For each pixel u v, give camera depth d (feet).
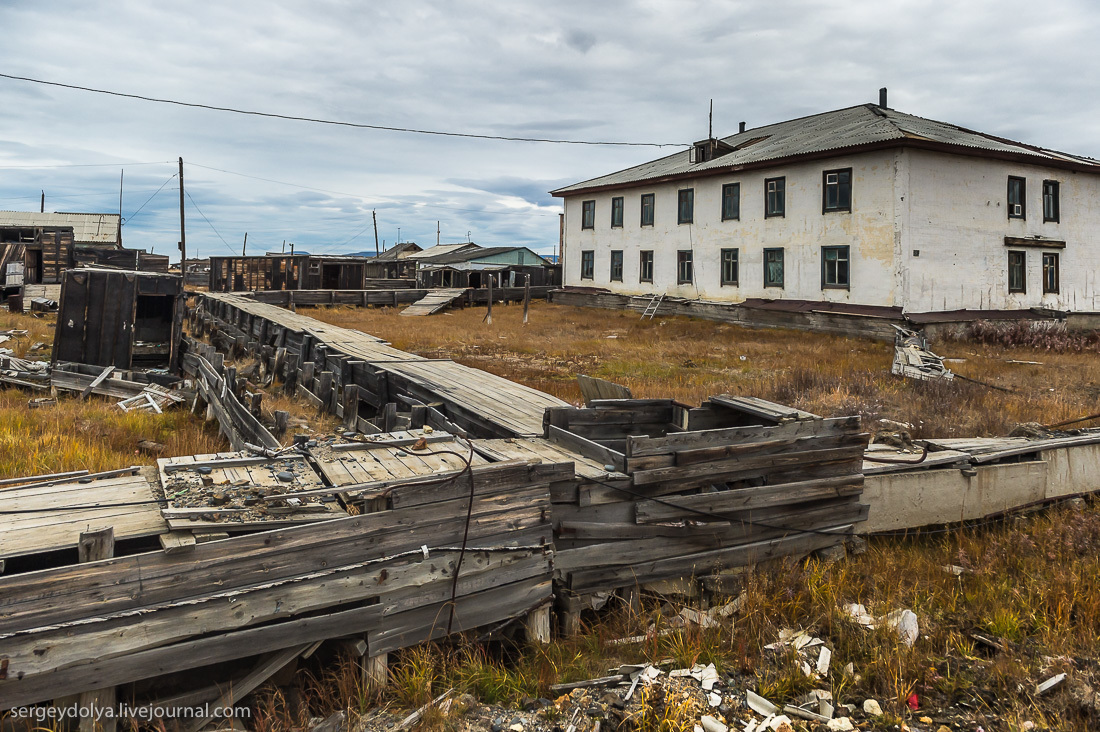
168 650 13.33
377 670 15.88
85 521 14.48
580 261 140.77
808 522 23.02
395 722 14.93
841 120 107.65
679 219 116.78
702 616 19.67
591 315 117.39
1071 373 56.95
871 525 25.30
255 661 16.47
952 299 87.81
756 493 21.83
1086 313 99.55
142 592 13.14
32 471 25.77
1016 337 78.69
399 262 171.53
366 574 15.44
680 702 15.71
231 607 13.91
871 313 85.92
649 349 73.41
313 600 14.79
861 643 18.34
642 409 26.53
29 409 39.88
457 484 16.76
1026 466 28.58
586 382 32.86
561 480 18.60
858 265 88.69
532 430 26.30
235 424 33.32
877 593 21.18
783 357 68.44
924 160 84.69
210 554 13.75
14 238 160.15
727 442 21.39
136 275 53.57
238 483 16.61
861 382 47.98
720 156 115.14
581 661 17.56
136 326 65.00
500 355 67.72
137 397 44.01
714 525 21.27
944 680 16.90
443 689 16.12
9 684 11.96
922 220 84.84
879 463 26.05
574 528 19.33
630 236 127.65
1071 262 99.40
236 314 83.76
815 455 22.94
